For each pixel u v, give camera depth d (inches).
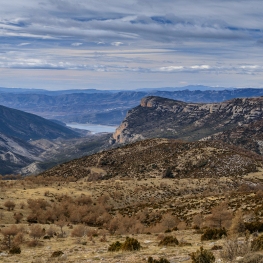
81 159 7539.4
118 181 4911.4
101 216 2955.2
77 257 1056.8
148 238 1635.1
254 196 2780.5
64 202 3302.2
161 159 6574.8
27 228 2278.5
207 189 4315.9
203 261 757.3
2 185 4128.9
